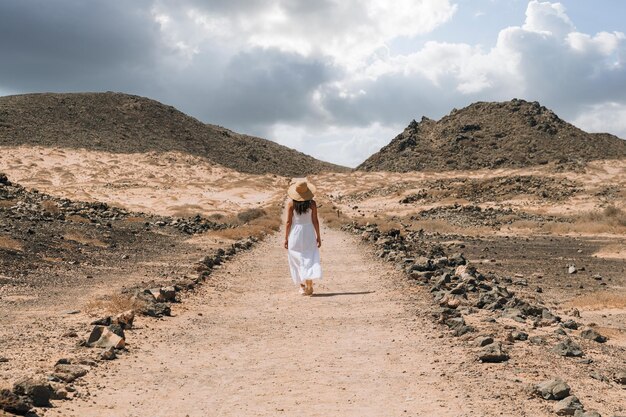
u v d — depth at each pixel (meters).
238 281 17.03
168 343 9.52
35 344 9.11
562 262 26.59
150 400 6.67
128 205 72.69
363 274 17.83
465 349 8.86
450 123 178.12
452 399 6.62
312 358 8.58
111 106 177.00
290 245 14.34
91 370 7.80
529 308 12.36
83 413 6.16
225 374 7.78
